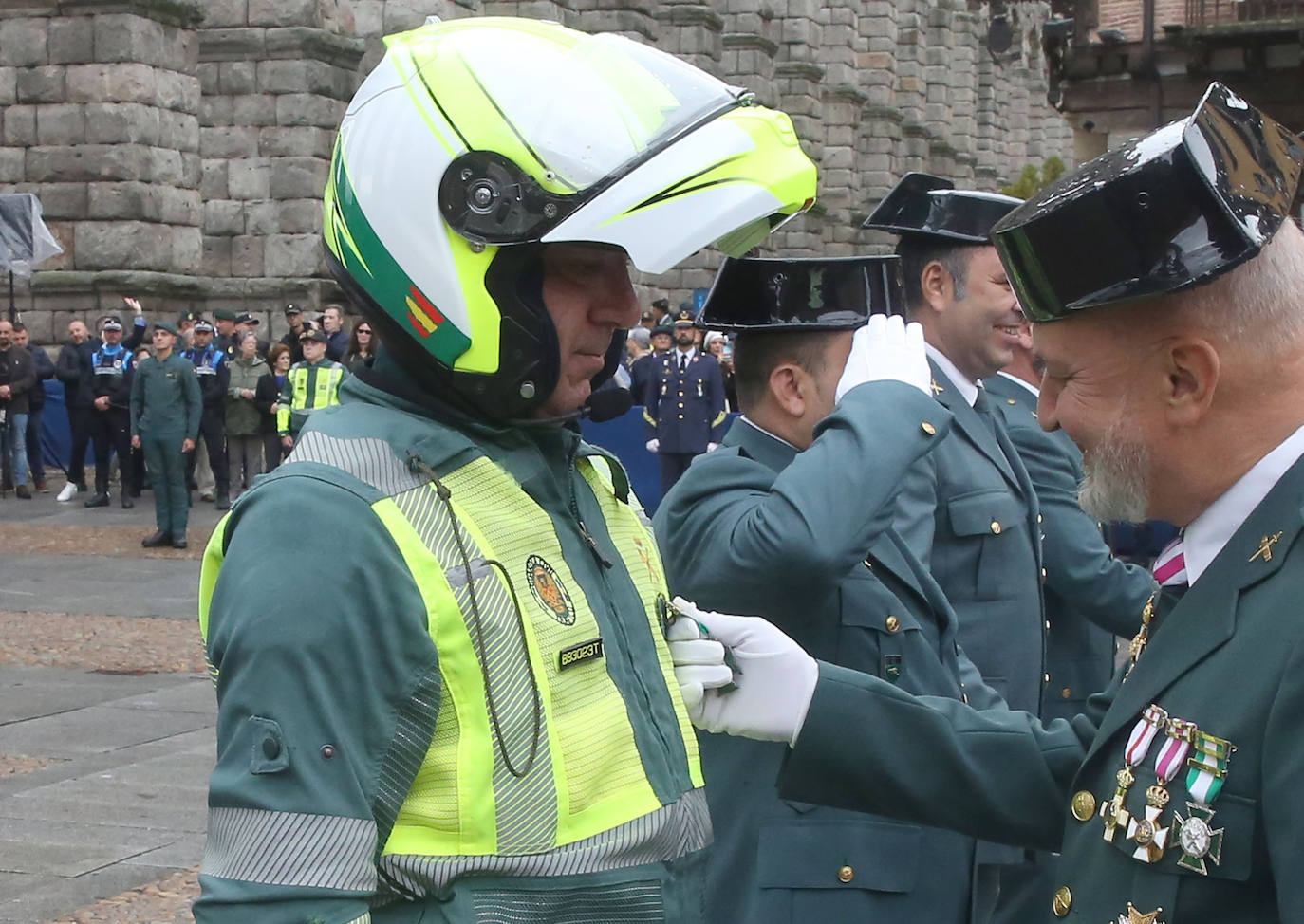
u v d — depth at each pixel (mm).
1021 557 3514
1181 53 14086
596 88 1838
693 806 1971
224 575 1720
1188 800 1775
